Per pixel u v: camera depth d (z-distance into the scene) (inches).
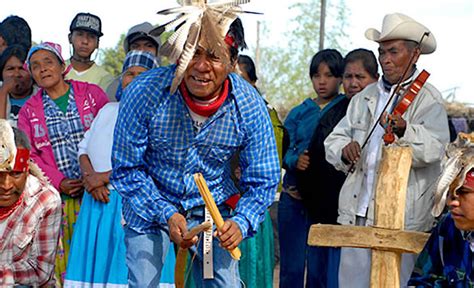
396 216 215.9
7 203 220.7
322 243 222.2
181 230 216.1
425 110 270.8
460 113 726.5
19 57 344.5
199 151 222.5
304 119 359.6
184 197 227.0
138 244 228.1
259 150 225.0
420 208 266.2
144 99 218.5
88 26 371.6
